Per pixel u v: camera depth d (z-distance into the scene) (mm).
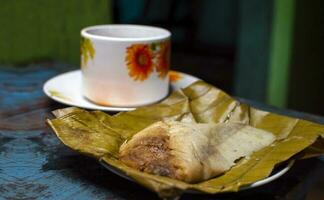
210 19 1842
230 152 331
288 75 976
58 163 352
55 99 447
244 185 288
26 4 600
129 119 396
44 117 443
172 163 295
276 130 384
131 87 441
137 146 314
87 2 669
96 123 369
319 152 344
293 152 328
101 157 309
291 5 928
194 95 445
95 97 449
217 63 1698
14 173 335
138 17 1566
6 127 417
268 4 939
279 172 314
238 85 1046
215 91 444
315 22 1016
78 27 668
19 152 369
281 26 942
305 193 325
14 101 482
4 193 308
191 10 1861
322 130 367
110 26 486
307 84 1054
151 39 439
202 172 294
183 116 414
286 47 958
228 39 1823
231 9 1778
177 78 533
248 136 358
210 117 417
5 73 578
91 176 333
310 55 1032
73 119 359
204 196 303
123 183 323
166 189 265
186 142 309
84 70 456
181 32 1859
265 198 307
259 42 973
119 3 1493
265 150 347
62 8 641
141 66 439
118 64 434
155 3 1705
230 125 361
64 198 304
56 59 649
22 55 617
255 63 992
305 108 1068
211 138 332
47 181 325
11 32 596
